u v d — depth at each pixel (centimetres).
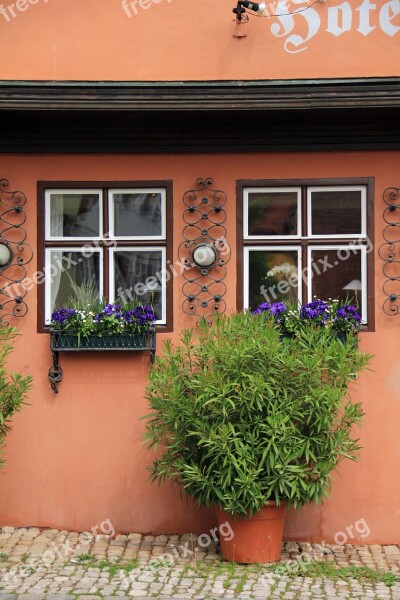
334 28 700
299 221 700
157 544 683
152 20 708
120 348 691
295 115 682
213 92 652
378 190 691
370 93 644
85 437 706
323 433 623
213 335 646
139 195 709
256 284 702
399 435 690
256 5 689
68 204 713
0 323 707
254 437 609
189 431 617
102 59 709
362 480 692
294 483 607
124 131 704
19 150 707
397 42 696
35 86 651
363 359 641
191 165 702
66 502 707
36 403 707
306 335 643
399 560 652
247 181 698
